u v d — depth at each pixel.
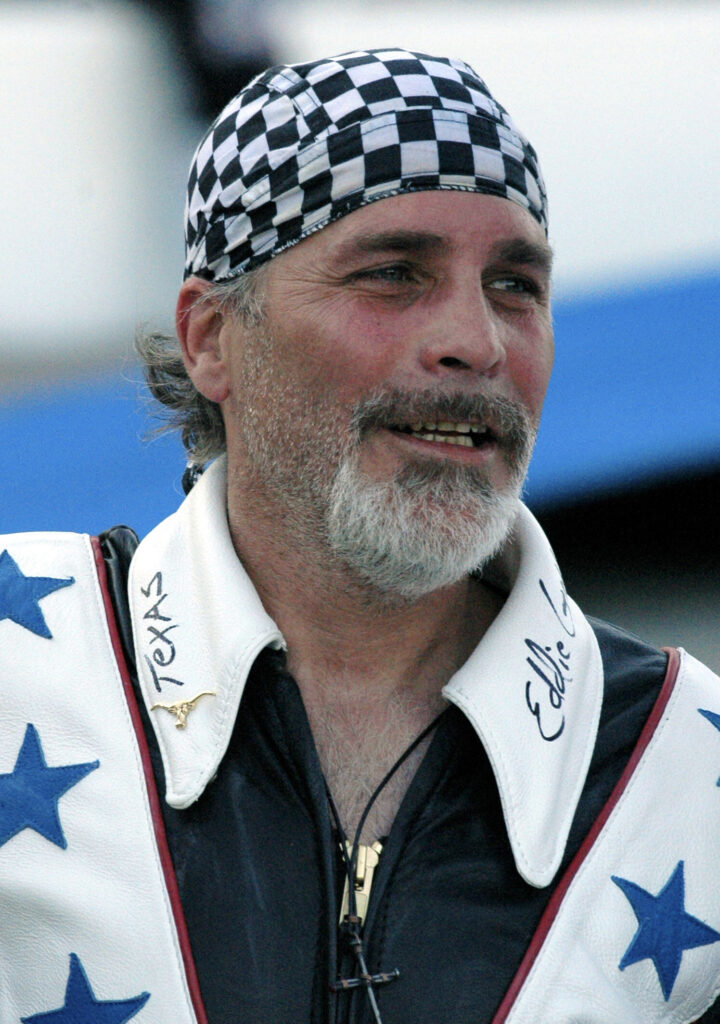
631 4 12.41
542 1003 5.20
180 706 5.61
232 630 5.67
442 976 5.21
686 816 5.73
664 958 5.46
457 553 5.53
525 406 5.72
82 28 11.64
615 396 13.49
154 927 5.23
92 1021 5.14
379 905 5.31
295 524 5.81
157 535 6.25
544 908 5.41
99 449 12.56
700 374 13.33
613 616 14.38
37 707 5.70
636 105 12.45
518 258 5.73
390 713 5.91
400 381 5.51
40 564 6.20
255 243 5.84
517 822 5.46
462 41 12.18
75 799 5.50
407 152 5.61
